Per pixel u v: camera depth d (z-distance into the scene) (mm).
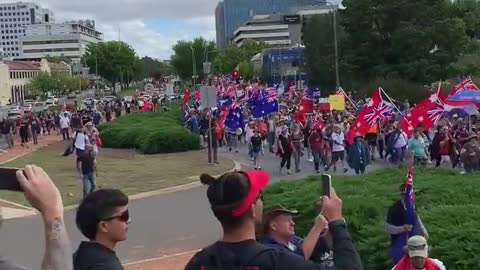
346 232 3467
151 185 22938
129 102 84562
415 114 24078
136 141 38125
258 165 27422
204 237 14570
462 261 7613
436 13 61500
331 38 76688
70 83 143500
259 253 3109
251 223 3234
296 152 26016
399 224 8133
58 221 2646
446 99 29250
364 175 14273
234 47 162625
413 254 6777
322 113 35594
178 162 30531
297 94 61594
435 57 60438
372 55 63062
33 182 2637
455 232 8148
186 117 47344
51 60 174625
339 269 3299
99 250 3441
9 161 32875
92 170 20297
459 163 23828
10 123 41844
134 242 14281
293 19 148375
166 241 14305
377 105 23031
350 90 63156
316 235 4199
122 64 172375
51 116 58688
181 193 21453
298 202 10820
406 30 59375
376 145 29062
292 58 105562
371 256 8883
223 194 3182
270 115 35031
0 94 130000
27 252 13414
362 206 10203
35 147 41844
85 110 60406
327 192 3629
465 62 65062
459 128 25641
